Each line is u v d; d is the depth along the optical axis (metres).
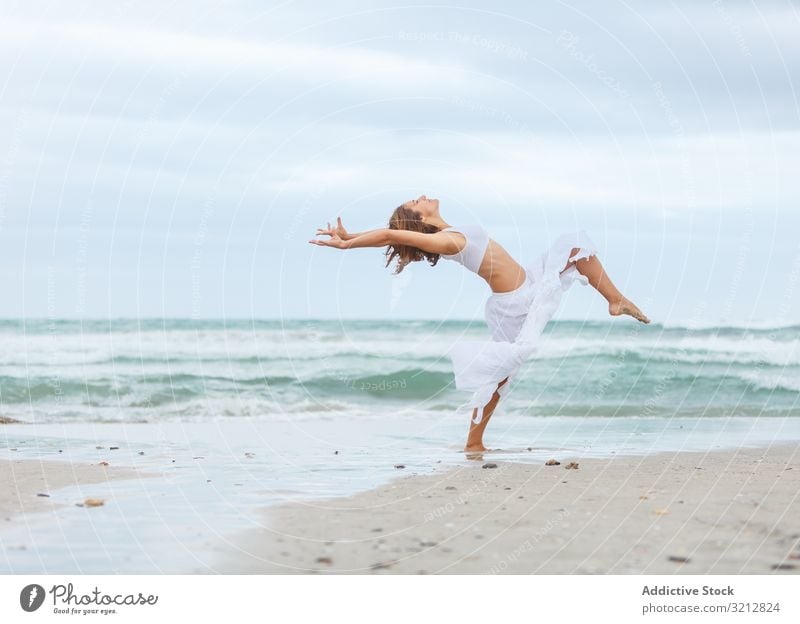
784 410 11.40
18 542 4.58
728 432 9.23
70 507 5.32
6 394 12.29
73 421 10.60
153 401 12.23
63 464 6.98
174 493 5.75
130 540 4.61
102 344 14.67
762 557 4.23
